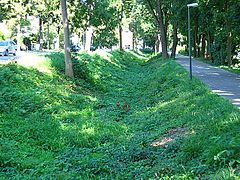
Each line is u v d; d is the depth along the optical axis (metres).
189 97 15.57
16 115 13.38
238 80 22.62
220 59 38.03
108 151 11.24
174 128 12.50
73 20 42.72
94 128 13.52
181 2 40.75
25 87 16.44
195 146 8.88
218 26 37.56
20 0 45.09
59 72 22.11
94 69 28.25
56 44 74.81
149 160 9.87
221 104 12.26
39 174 9.15
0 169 9.30
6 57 31.67
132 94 23.52
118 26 59.31
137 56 67.56
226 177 6.31
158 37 80.38
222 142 8.10
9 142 11.02
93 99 19.50
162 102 17.81
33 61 20.95
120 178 8.70
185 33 56.19
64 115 14.95
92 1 41.62
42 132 12.37
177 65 29.14
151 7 44.25
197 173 7.37
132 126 14.70
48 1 47.56
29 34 59.34
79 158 10.49
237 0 30.27
